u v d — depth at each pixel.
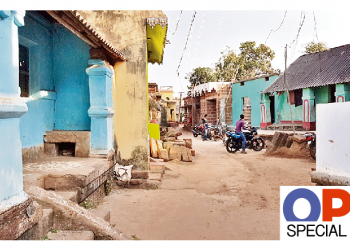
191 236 3.22
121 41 5.77
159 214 3.95
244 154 10.33
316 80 12.73
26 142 4.63
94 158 5.04
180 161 8.28
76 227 2.80
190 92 27.89
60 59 5.49
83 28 3.89
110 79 5.36
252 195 4.88
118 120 5.77
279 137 10.16
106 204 4.39
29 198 2.41
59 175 3.71
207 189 5.27
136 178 5.57
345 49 13.28
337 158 3.65
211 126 17.16
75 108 5.48
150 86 17.92
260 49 23.50
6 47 2.18
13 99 2.21
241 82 18.78
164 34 6.80
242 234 3.29
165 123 26.12
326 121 3.81
